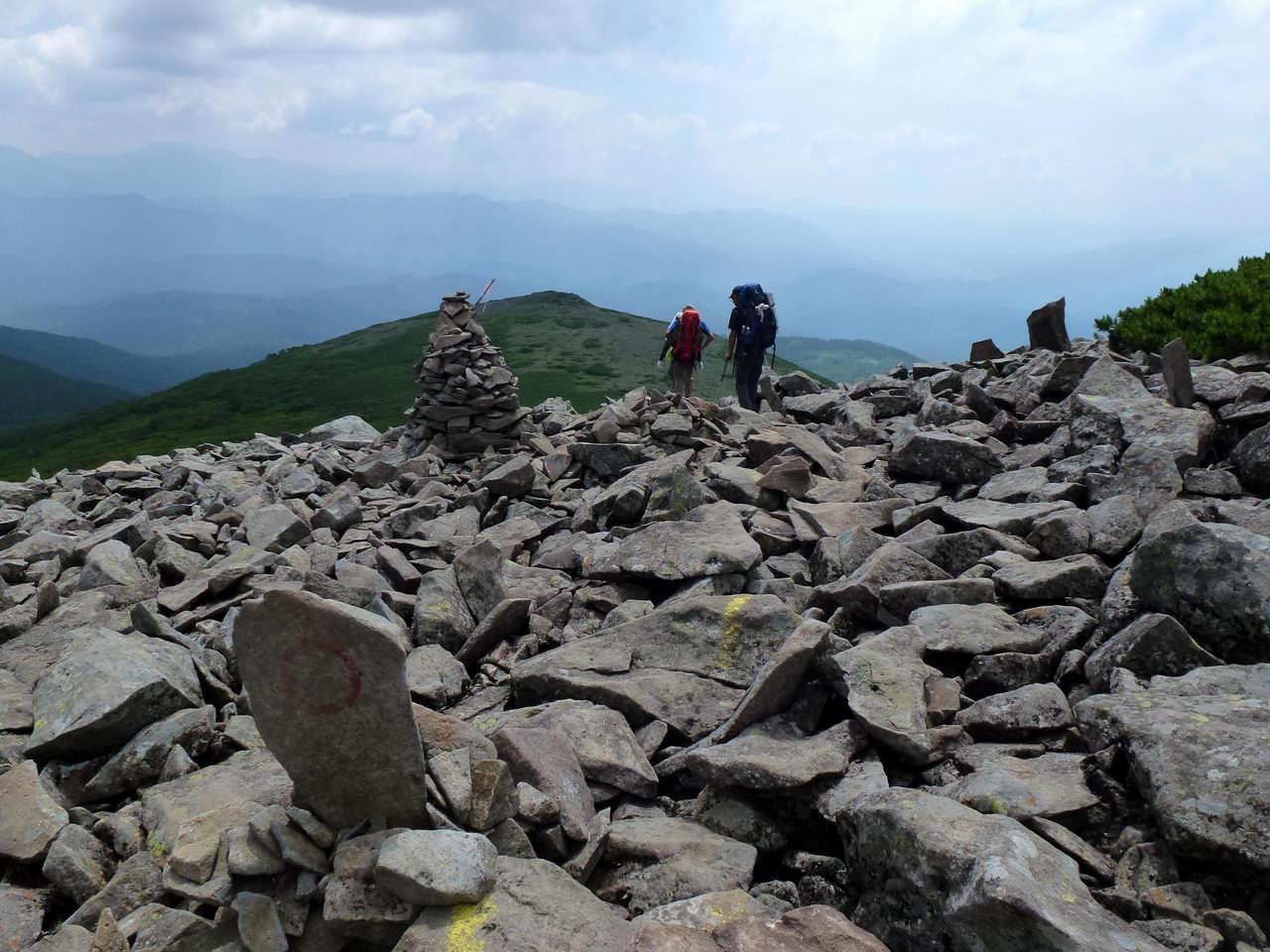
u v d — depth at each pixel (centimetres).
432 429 1786
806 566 945
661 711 666
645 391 1869
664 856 509
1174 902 412
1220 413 1072
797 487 1126
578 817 532
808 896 492
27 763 654
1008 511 918
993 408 1373
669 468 1144
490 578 931
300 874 472
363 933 443
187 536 1234
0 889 554
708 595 797
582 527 1188
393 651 475
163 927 479
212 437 7556
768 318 1808
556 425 1928
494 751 543
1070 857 439
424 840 450
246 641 475
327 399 8688
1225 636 579
